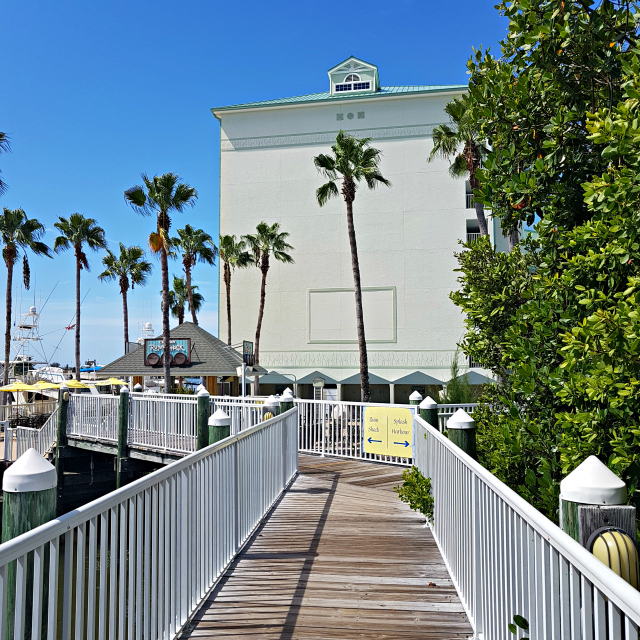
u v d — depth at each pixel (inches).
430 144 1384.1
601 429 155.5
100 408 727.7
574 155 201.9
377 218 1392.7
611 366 143.1
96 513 113.0
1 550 81.4
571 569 82.4
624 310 136.9
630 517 87.3
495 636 135.0
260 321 1320.1
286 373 1406.3
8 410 1204.5
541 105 203.2
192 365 1145.4
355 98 1417.3
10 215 1473.9
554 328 195.2
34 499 99.3
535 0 196.9
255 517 271.6
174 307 2223.2
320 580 204.1
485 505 146.9
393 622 168.7
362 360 962.7
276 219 1448.1
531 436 205.2
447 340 1337.4
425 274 1360.7
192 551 173.3
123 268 2015.3
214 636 159.6
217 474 206.4
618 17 183.6
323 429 534.0
